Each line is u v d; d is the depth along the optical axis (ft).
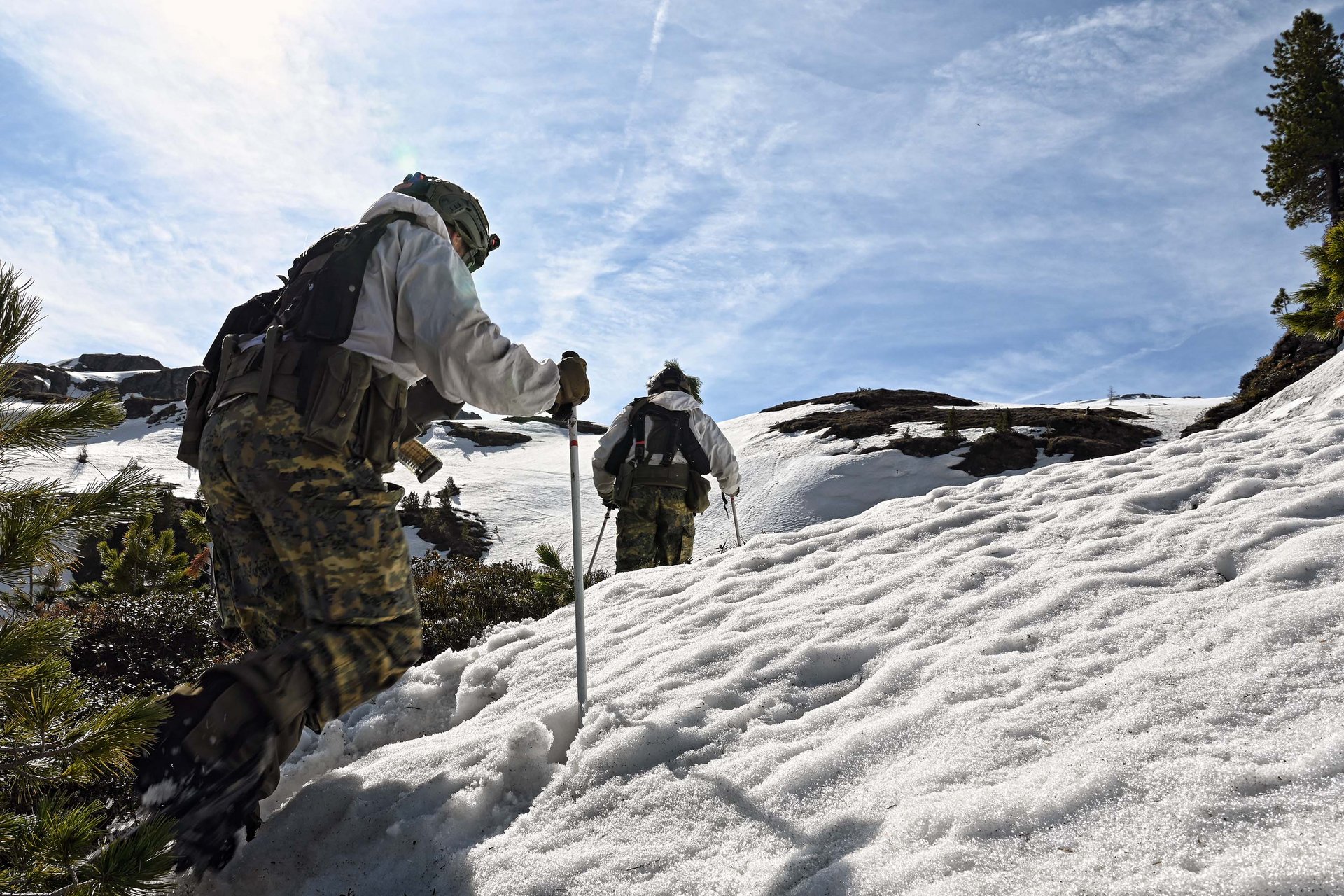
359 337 7.22
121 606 19.02
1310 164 109.09
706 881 5.65
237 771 6.30
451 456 150.10
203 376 7.91
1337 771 4.93
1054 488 15.39
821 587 12.41
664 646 10.98
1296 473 12.81
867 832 5.71
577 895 5.88
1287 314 35.63
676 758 7.57
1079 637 8.27
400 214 7.81
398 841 7.18
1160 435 99.76
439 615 21.18
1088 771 5.56
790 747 7.26
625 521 20.34
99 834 5.70
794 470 100.89
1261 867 4.23
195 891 6.91
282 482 6.91
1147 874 4.46
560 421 9.91
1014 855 4.92
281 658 6.61
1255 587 8.43
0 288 5.86
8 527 5.59
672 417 20.38
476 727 9.91
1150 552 10.44
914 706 7.49
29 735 6.02
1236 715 6.02
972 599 10.15
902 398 144.46
